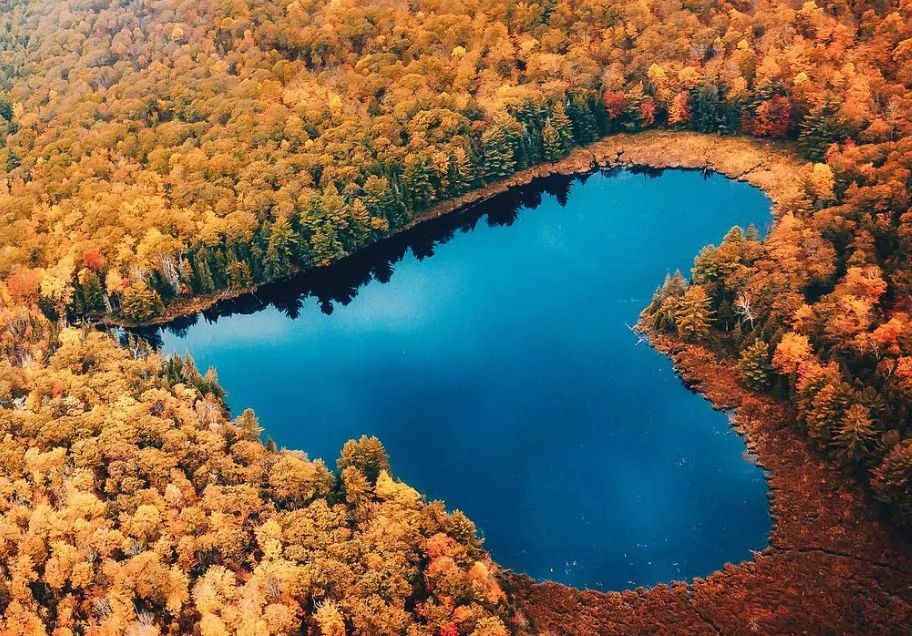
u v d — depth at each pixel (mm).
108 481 142750
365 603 122938
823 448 151250
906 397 146250
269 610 120750
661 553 142625
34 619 120625
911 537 137000
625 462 159125
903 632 125625
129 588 124312
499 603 129375
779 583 134250
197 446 149375
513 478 159000
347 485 141375
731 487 151750
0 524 134125
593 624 132500
